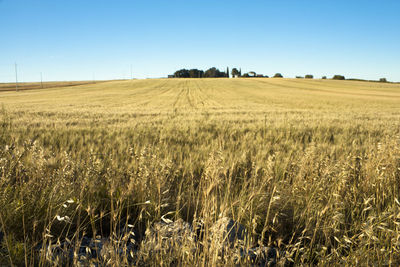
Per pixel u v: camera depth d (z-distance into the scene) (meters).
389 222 2.28
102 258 1.93
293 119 14.06
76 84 95.62
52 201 2.49
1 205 2.34
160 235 1.91
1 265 1.80
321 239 2.50
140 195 2.87
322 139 8.31
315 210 2.70
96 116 15.39
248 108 25.08
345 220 2.74
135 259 1.93
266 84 85.12
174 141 7.26
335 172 3.41
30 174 2.94
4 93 58.09
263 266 2.00
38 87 83.00
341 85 84.81
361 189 3.33
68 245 2.10
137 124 10.98
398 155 3.73
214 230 1.89
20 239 2.21
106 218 2.63
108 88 70.25
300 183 3.39
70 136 7.26
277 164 4.41
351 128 10.65
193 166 4.50
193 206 3.03
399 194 3.20
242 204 2.71
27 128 8.66
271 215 2.82
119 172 3.61
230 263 1.79
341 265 1.92
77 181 2.95
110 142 6.64
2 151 2.89
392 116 18.11
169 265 1.84
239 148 6.02
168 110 21.47
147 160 3.67
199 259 1.83
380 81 123.12
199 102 34.44
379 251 1.98
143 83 87.69
